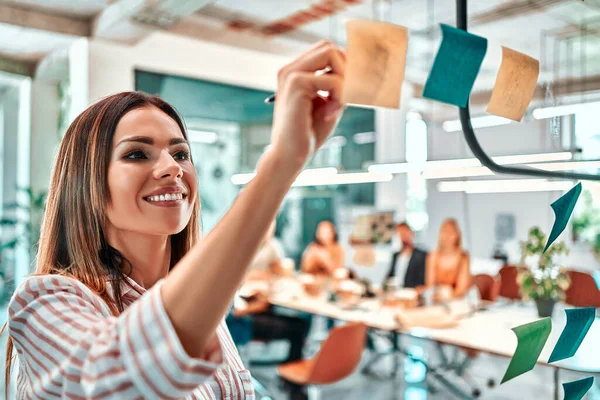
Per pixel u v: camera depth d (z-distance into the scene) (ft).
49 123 21.07
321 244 16.84
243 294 13.52
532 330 1.98
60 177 2.35
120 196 2.10
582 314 2.19
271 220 1.45
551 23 16.26
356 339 10.49
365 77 1.35
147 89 17.69
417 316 11.09
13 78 20.92
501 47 1.78
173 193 2.13
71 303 1.85
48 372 1.68
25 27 15.55
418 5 16.21
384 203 25.58
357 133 24.86
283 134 1.43
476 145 2.16
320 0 16.22
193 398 2.34
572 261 15.46
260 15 17.74
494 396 13.44
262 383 14.29
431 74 1.55
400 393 14.11
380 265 22.89
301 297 13.97
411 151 28.96
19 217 21.48
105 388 1.39
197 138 20.25
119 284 2.29
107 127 2.18
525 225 27.22
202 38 18.78
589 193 2.77
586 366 6.53
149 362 1.36
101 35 15.88
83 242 2.25
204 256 1.40
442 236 15.15
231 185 21.53
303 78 1.43
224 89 19.71
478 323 10.90
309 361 11.66
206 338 1.42
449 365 14.37
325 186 24.50
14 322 1.86
